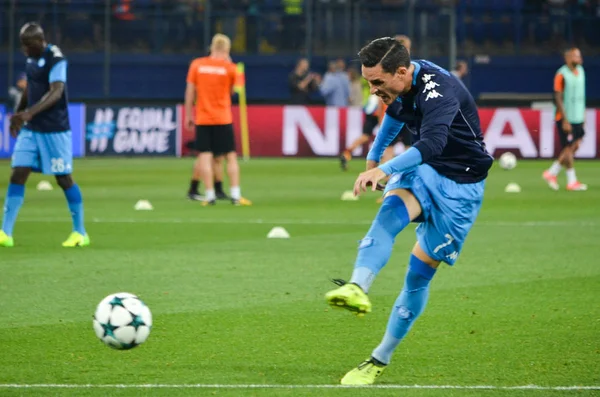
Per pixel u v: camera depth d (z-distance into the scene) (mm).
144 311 17188
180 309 22953
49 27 88438
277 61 89000
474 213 16656
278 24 89375
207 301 23906
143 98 88750
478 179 16578
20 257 30562
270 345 19500
